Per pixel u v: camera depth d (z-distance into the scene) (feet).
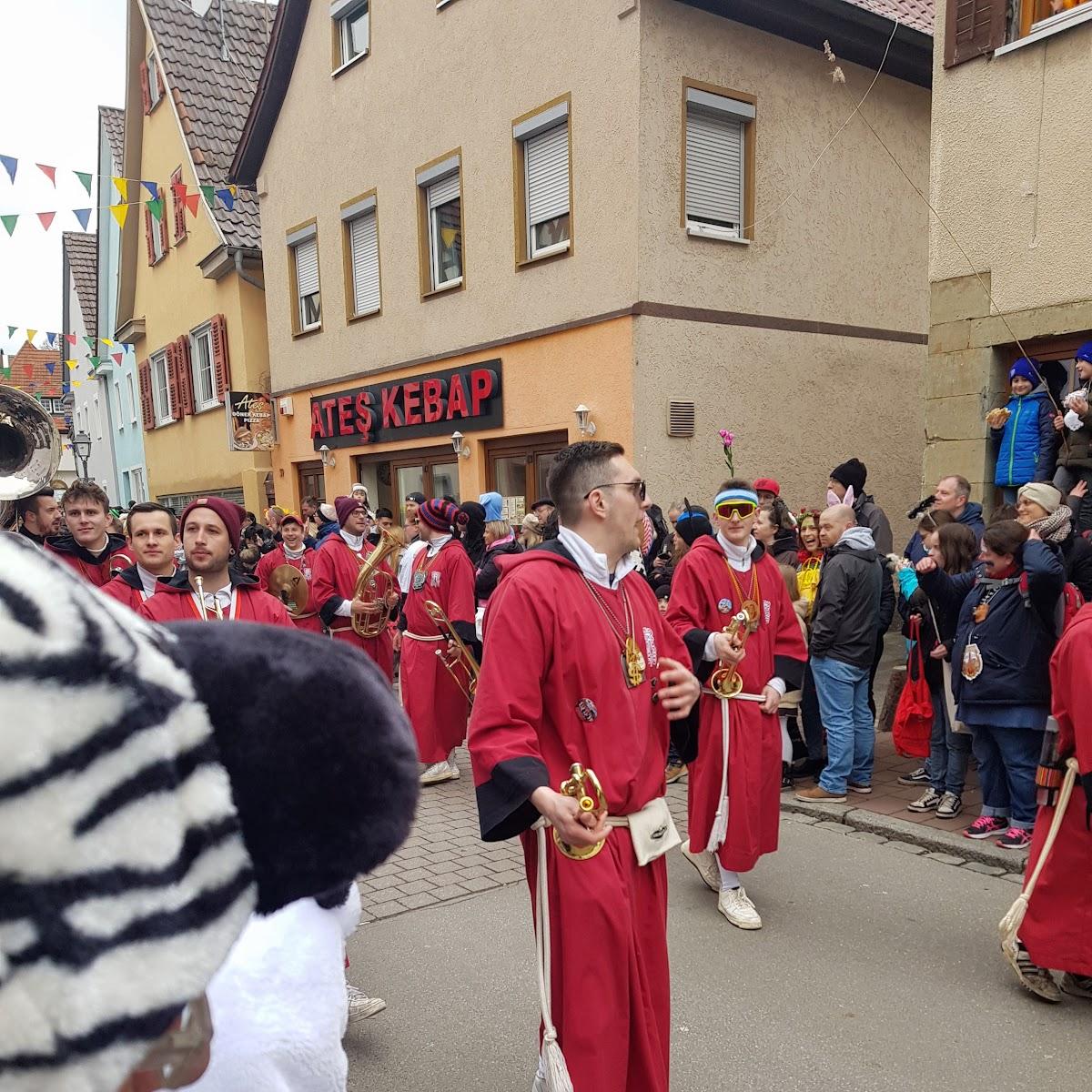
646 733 7.72
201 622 2.49
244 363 49.88
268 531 36.50
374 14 36.99
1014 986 10.64
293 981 3.42
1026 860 13.56
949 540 15.76
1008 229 21.13
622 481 7.82
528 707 7.20
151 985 1.82
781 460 31.60
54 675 1.72
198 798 1.97
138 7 54.49
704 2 27.78
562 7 28.78
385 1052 9.64
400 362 38.17
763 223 30.45
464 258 34.09
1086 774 9.15
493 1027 10.05
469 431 34.78
